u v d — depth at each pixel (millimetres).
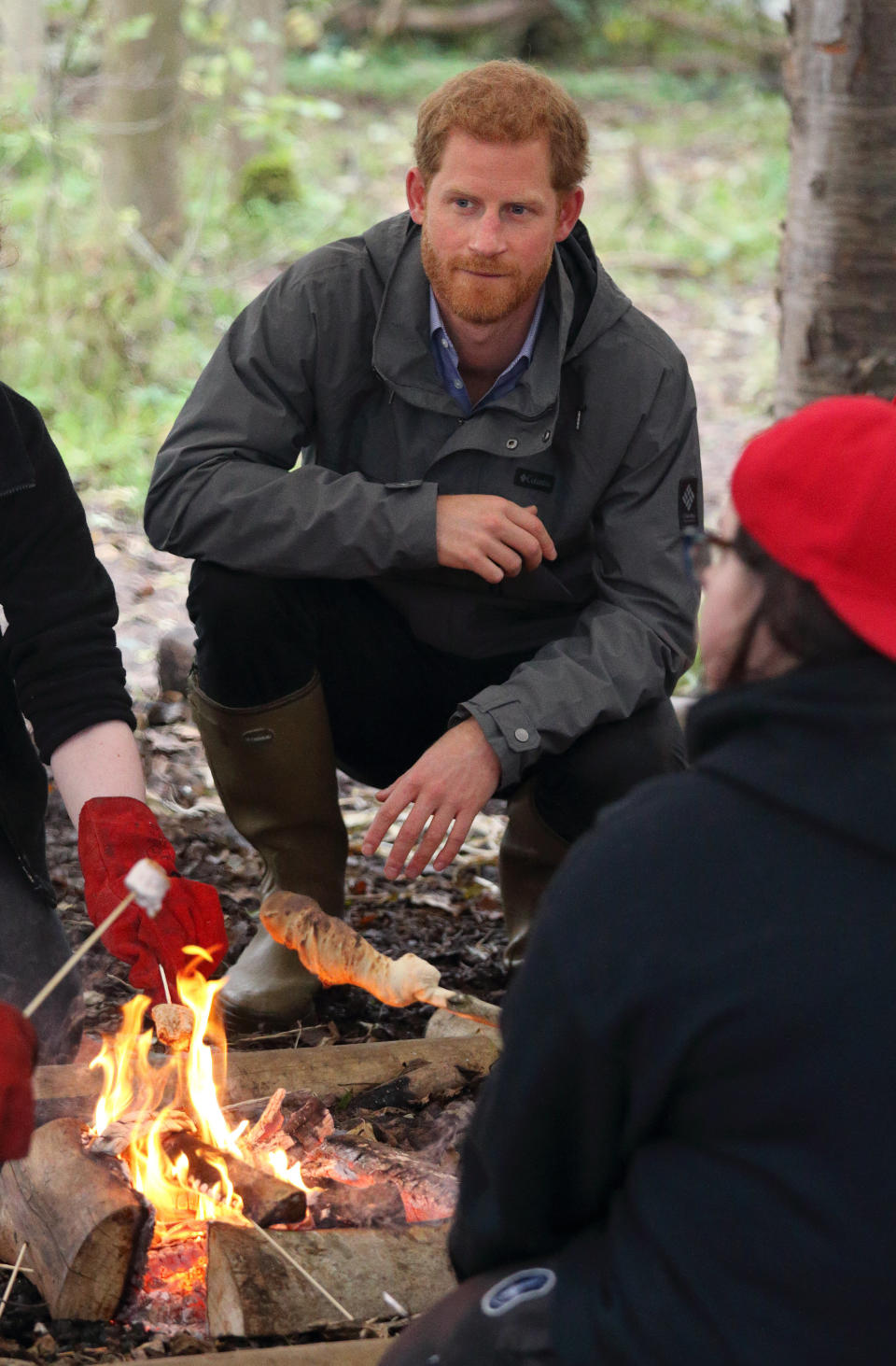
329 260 3102
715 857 1414
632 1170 1479
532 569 3049
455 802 2871
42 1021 2742
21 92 9188
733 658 1545
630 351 3096
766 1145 1381
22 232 9219
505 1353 1497
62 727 2670
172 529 3098
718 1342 1371
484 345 3020
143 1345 2082
